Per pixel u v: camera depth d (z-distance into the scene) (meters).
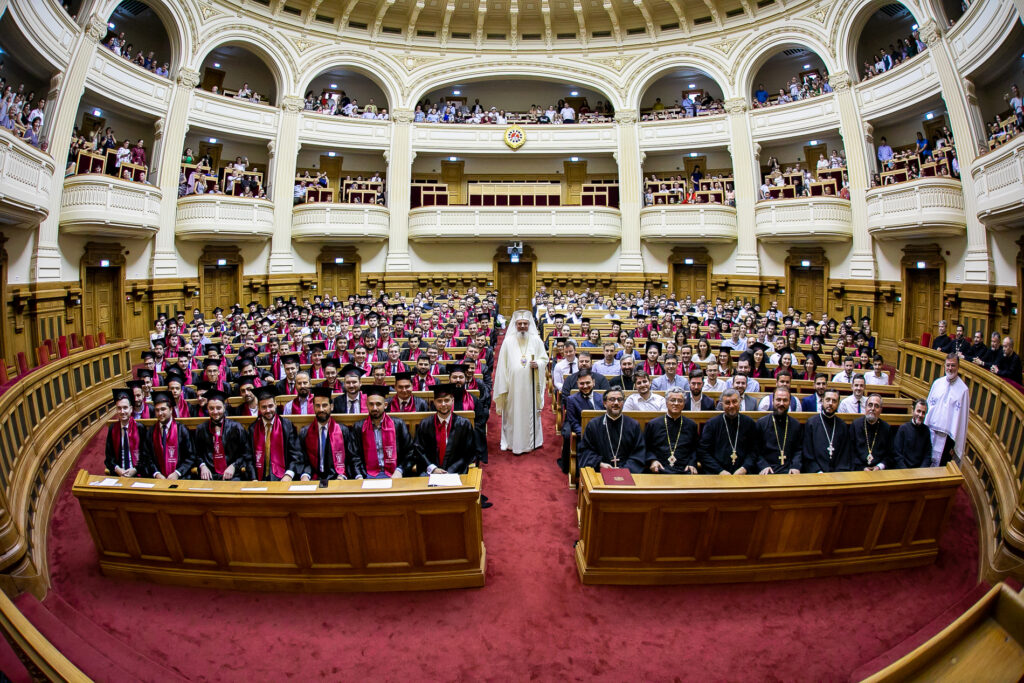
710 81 21.28
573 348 8.22
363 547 4.32
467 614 4.12
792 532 4.41
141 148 15.59
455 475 4.50
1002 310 11.84
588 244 21.25
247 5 17.41
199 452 5.31
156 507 4.31
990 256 12.32
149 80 15.18
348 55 19.42
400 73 20.03
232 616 4.12
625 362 7.26
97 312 13.95
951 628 2.01
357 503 4.16
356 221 19.17
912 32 15.99
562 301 18.31
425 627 3.99
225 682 3.47
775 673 3.53
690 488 4.19
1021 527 4.30
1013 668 1.84
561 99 22.38
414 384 7.62
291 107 18.59
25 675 2.40
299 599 4.33
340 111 20.09
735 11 18.77
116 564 4.57
